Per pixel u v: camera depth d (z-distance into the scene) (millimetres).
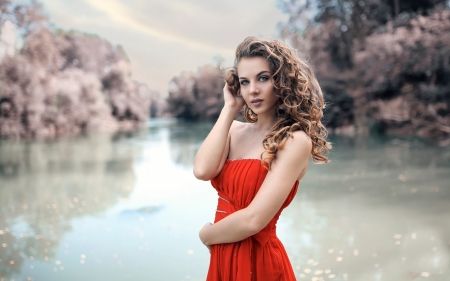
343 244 3559
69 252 3520
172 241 3773
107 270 3094
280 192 1065
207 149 1200
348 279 2828
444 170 7094
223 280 1191
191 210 4945
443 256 3168
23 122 20266
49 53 27172
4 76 19906
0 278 2963
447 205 4730
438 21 12172
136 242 3754
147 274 2994
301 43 20641
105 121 29469
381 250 3369
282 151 1087
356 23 18594
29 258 3387
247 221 1072
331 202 5133
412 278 2803
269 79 1135
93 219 4637
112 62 41469
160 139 17641
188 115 44656
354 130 16688
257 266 1169
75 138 18906
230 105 1254
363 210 4684
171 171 8266
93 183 7043
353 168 7785
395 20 15203
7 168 9062
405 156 9055
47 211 5066
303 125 1140
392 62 13375
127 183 6977
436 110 12844
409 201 5020
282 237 3818
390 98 15438
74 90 24922
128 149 13336
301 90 1154
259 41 1149
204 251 3482
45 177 7766
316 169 7855
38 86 21188
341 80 17359
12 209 5199
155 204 5312
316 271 2986
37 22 26078
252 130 1265
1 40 22859
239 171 1161
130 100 36469
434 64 12055
